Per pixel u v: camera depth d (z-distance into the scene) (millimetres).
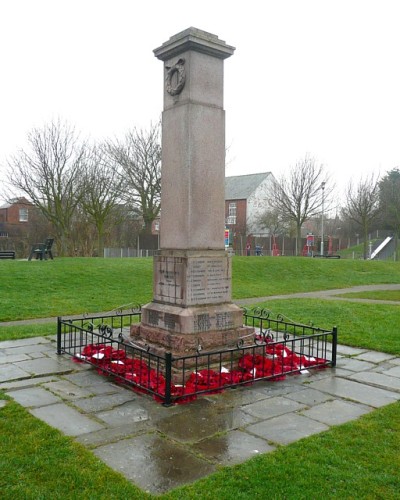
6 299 15438
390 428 5445
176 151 7840
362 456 4703
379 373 7824
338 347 9695
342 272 28703
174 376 6957
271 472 4320
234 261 27547
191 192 7613
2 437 5027
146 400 6309
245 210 57094
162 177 8164
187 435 5207
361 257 48906
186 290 7500
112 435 5180
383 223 55125
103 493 3979
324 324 11773
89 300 16156
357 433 5270
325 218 65375
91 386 6871
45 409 5938
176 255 7730
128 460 4594
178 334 7371
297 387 7004
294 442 5012
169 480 4219
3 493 3943
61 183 34656
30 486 4066
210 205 7879
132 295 17641
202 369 7246
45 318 13375
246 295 19344
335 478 4246
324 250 54281
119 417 5703
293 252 49781
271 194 54406
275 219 52438
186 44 7648
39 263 22328
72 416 5715
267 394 6652
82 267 21578
